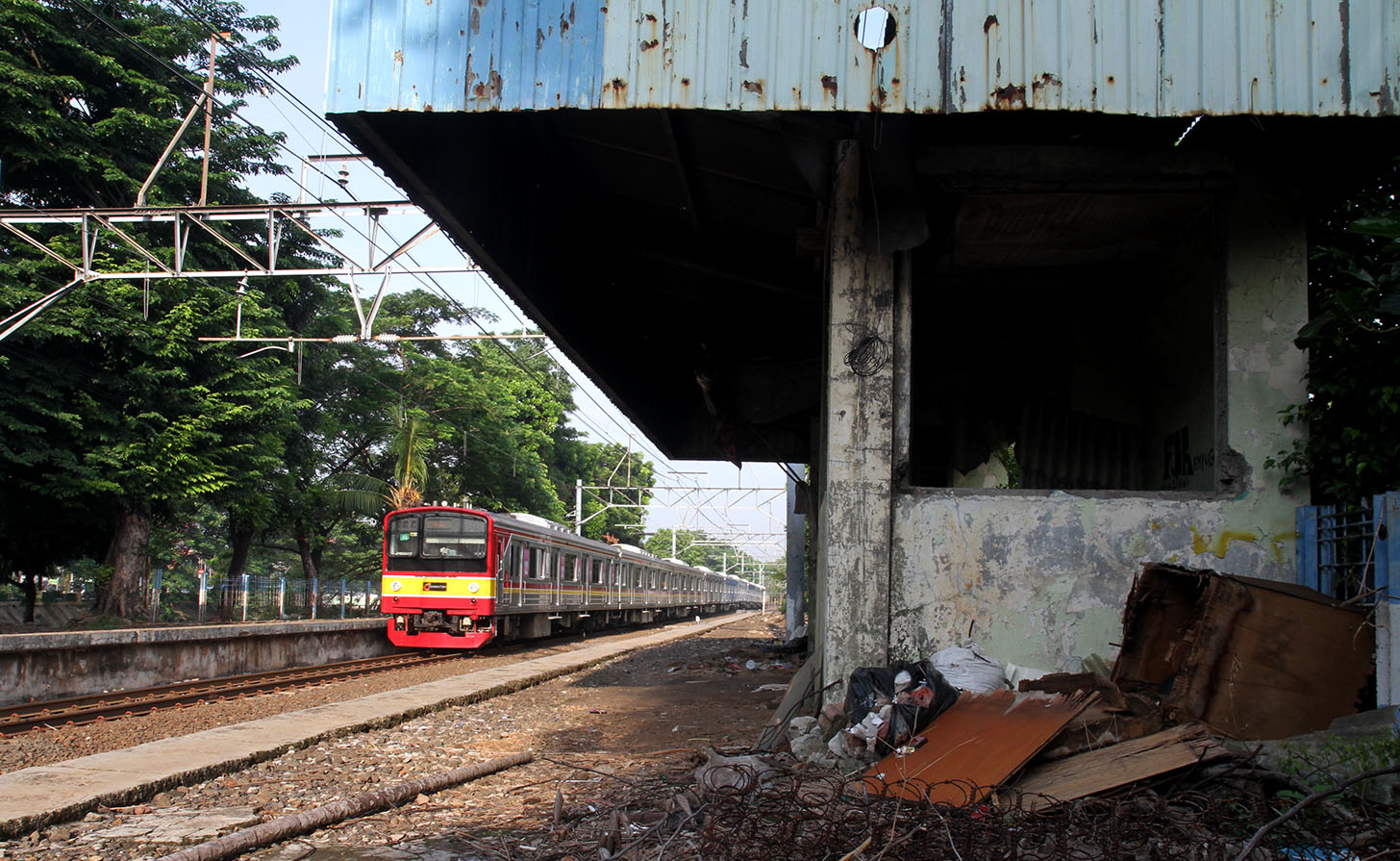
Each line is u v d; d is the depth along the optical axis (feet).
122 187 71.87
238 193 82.12
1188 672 17.69
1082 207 23.09
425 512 64.54
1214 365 21.85
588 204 31.48
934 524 21.47
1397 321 19.83
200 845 15.12
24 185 69.72
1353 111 18.16
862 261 22.03
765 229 30.63
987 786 15.53
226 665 50.08
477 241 23.72
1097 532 21.15
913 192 21.61
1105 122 21.91
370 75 18.90
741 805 15.03
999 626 21.04
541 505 137.28
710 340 41.50
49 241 65.05
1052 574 21.11
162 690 39.55
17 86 65.05
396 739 27.73
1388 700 16.55
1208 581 18.29
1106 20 18.51
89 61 70.85
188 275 48.55
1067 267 27.84
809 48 18.49
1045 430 29.43
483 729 29.96
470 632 63.93
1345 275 22.95
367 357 101.45
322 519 100.89
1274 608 17.76
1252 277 21.43
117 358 68.33
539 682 44.96
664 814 16.22
